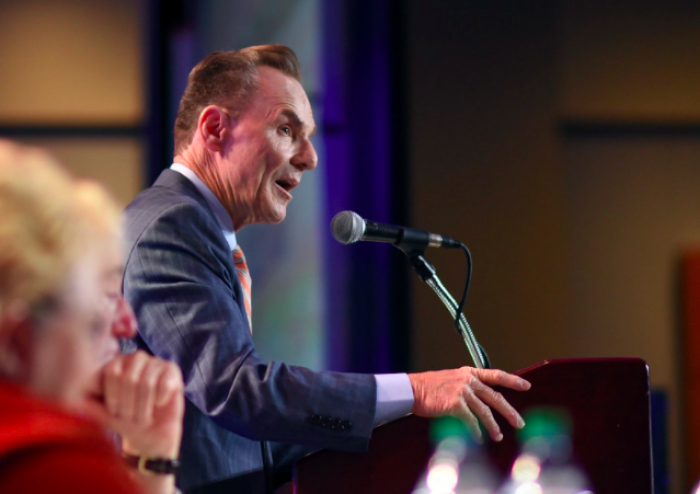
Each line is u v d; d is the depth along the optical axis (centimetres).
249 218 402
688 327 1077
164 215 347
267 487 365
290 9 1047
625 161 1106
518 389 311
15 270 143
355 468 308
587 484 305
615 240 1099
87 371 157
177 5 1025
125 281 341
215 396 317
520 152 1050
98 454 132
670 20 1111
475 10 1054
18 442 126
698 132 1116
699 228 1107
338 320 1031
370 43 1048
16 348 147
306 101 411
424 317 1023
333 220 365
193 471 339
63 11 1023
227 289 346
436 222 1039
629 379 309
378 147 1042
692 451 1063
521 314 1035
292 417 308
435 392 311
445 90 1047
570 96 1095
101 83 1023
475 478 305
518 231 1043
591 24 1101
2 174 147
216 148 394
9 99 1013
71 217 150
